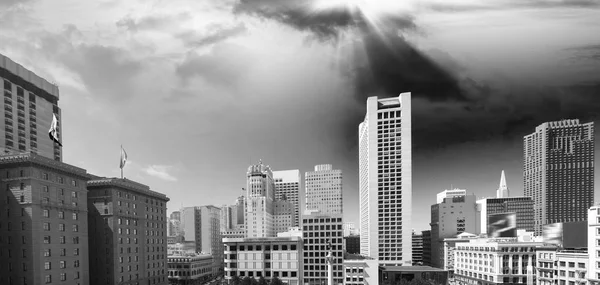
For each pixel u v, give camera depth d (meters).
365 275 189.75
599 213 144.75
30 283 118.06
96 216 162.88
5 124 192.62
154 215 196.88
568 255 161.88
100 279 159.50
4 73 194.75
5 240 121.19
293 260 182.38
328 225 195.00
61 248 130.75
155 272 193.00
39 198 123.19
